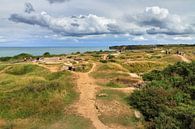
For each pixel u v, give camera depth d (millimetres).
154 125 26953
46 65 73125
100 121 28062
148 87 35125
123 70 61969
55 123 27594
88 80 45281
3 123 28266
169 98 31766
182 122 26125
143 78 45250
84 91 37062
